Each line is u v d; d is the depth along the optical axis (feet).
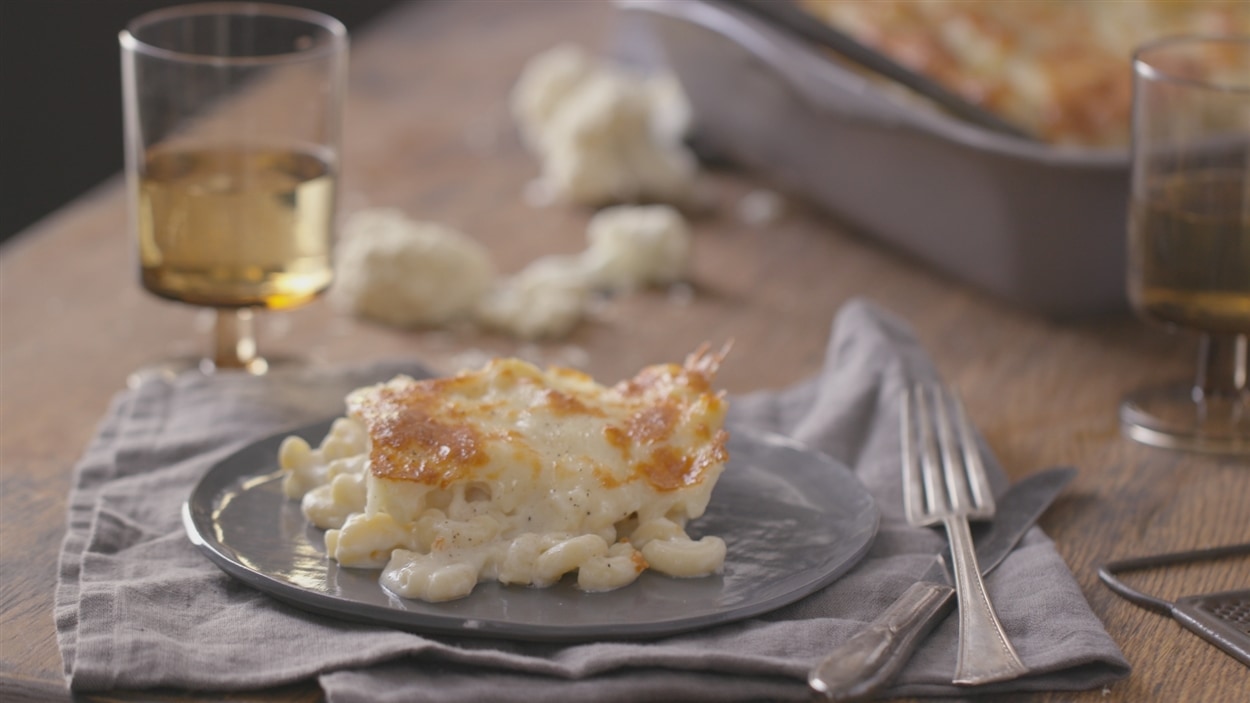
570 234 4.24
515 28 5.67
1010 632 2.94
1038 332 3.84
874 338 3.54
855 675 2.81
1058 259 3.77
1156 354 3.76
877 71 3.92
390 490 2.95
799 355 3.78
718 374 3.70
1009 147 3.68
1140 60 3.47
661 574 2.97
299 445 3.11
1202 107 3.36
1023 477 3.33
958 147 3.75
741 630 2.92
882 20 4.34
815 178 4.19
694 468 3.00
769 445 3.27
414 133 4.70
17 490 3.27
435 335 3.85
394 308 3.86
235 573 2.95
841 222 4.32
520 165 4.55
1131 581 3.09
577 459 2.98
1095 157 3.65
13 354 3.68
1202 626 2.98
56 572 3.08
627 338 3.84
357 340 3.81
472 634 2.87
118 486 3.21
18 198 6.77
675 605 2.91
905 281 4.05
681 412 3.05
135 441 3.33
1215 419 3.49
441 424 2.99
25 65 6.70
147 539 3.11
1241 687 2.90
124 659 2.85
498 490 2.96
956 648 2.91
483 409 3.03
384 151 4.60
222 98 3.51
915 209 3.96
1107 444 3.46
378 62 5.25
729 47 4.23
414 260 3.85
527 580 2.94
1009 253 3.81
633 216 4.08
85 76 6.89
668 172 4.37
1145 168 3.44
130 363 3.67
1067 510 3.27
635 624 2.87
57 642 2.93
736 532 3.07
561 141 4.40
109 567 3.03
